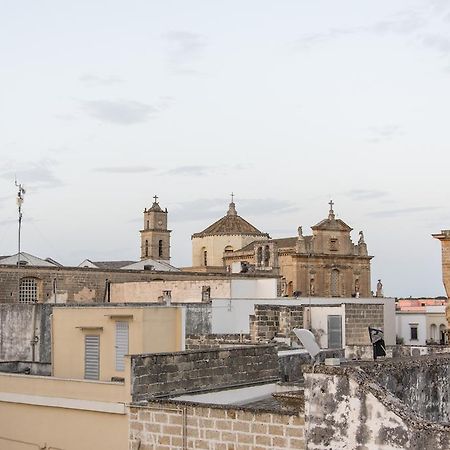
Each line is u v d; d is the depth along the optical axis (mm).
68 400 22000
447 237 57031
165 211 113250
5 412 23625
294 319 37750
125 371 20891
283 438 17688
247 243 106812
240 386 23516
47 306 36000
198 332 41125
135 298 61938
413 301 102688
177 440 19531
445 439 14422
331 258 99938
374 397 15398
